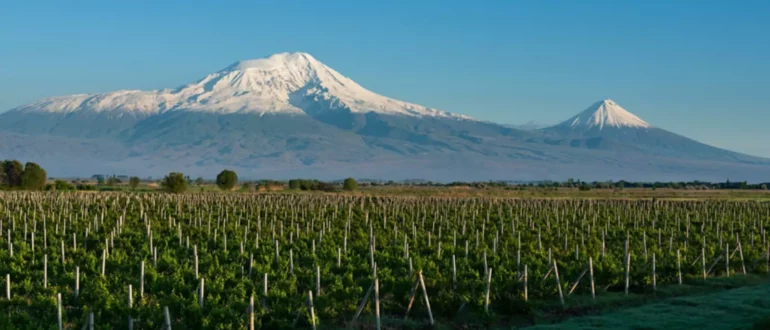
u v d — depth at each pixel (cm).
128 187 14000
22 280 3083
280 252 4003
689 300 3052
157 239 4528
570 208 7806
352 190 13138
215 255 3788
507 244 4516
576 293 3219
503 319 2791
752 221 6481
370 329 2562
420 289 2878
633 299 3153
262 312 2498
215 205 7744
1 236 4700
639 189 18225
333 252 3812
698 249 4453
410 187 18325
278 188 13438
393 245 4459
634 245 4738
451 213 7100
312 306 2466
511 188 17650
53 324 2325
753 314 2780
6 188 10550
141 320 2400
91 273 3316
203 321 2347
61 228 5269
